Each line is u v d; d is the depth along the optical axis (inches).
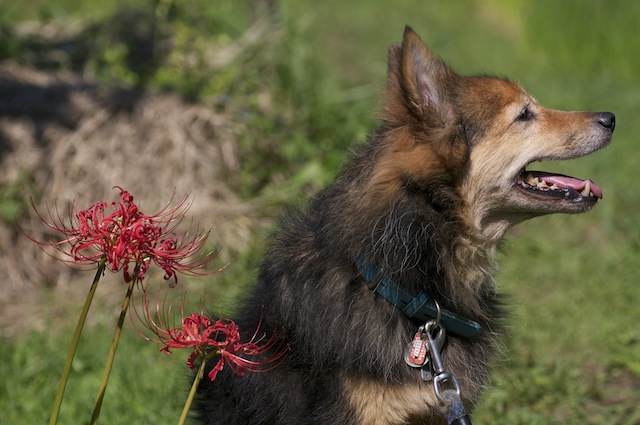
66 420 288.8
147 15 572.1
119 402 297.1
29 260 393.7
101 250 153.7
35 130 426.0
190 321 156.3
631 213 464.8
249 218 410.0
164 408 292.2
